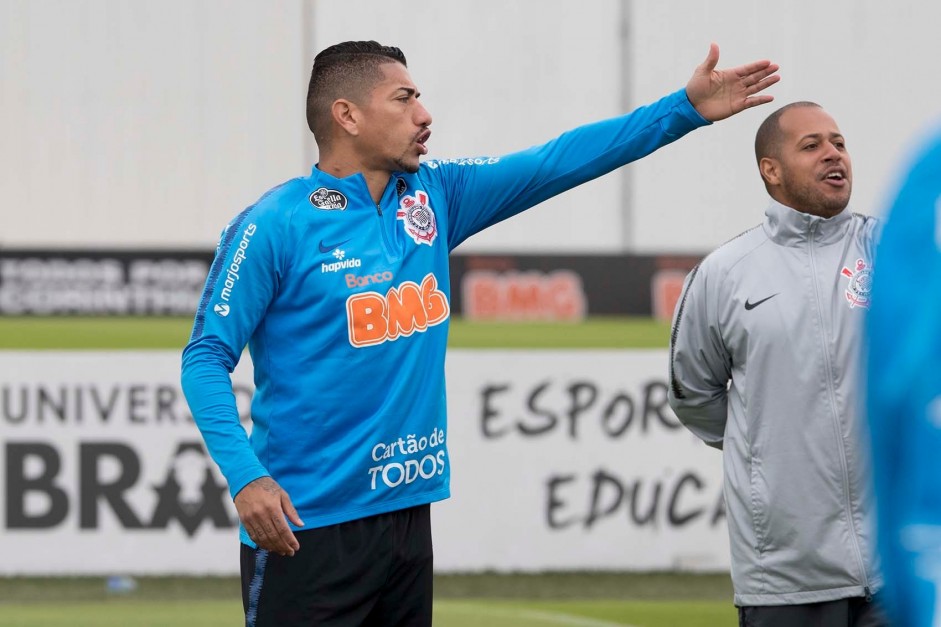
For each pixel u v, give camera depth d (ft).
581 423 66.59
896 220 11.93
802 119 33.86
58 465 64.85
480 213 32.68
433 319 31.19
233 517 65.31
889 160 122.01
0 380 64.75
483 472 66.39
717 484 66.49
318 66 31.35
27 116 121.29
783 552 33.47
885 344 11.76
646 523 66.44
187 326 106.83
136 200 122.72
